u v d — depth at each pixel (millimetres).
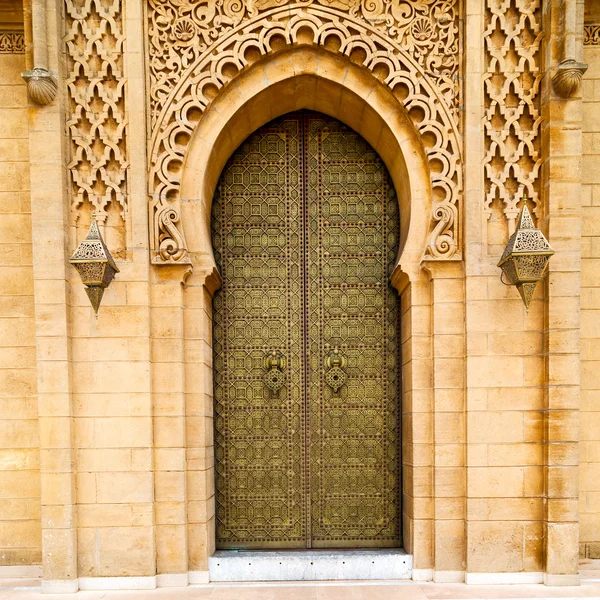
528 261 4582
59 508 4852
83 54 5035
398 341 5840
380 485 5770
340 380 5781
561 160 4957
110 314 4996
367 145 5891
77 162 5074
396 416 5809
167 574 4996
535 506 4973
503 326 5020
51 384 4883
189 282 5203
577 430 4879
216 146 5324
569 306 4934
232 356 5820
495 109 5102
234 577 5258
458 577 5027
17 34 5457
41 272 4914
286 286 5867
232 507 5734
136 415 4961
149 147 5094
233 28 5066
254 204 5871
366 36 5051
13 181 5461
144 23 5066
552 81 4934
